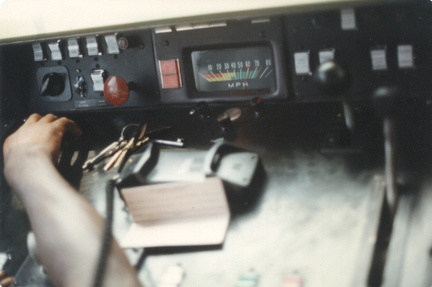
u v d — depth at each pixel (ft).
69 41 4.94
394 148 3.49
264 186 3.88
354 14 4.23
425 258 3.16
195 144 4.42
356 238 3.34
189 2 4.23
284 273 3.26
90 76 5.00
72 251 3.33
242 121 4.54
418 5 4.05
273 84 4.62
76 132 4.70
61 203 3.62
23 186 3.85
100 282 3.11
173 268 3.46
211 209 3.72
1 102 5.13
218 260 3.44
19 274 3.73
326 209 3.60
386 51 4.24
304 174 3.92
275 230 3.54
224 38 4.58
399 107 3.47
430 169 3.73
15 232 4.14
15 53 5.10
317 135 4.23
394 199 3.49
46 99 5.16
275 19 4.42
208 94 4.79
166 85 4.84
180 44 4.71
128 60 4.88
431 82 4.20
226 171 3.82
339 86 3.79
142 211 3.79
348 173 3.84
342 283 3.12
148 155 4.05
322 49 4.41
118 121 4.88
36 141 4.28
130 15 4.37
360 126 4.17
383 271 3.15
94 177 4.31
